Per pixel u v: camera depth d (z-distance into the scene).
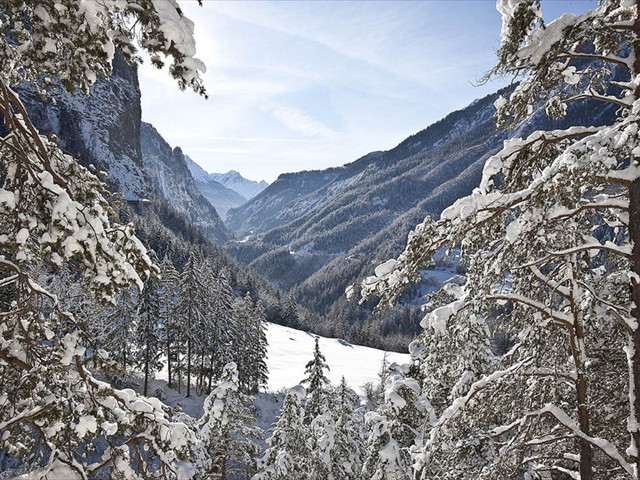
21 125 4.08
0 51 4.06
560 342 6.89
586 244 5.73
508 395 6.86
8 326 4.63
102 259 3.71
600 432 6.85
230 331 44.66
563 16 4.96
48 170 4.05
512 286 6.84
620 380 6.62
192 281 39.84
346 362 74.50
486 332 9.66
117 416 4.57
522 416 6.86
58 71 3.69
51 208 3.71
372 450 10.93
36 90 4.54
